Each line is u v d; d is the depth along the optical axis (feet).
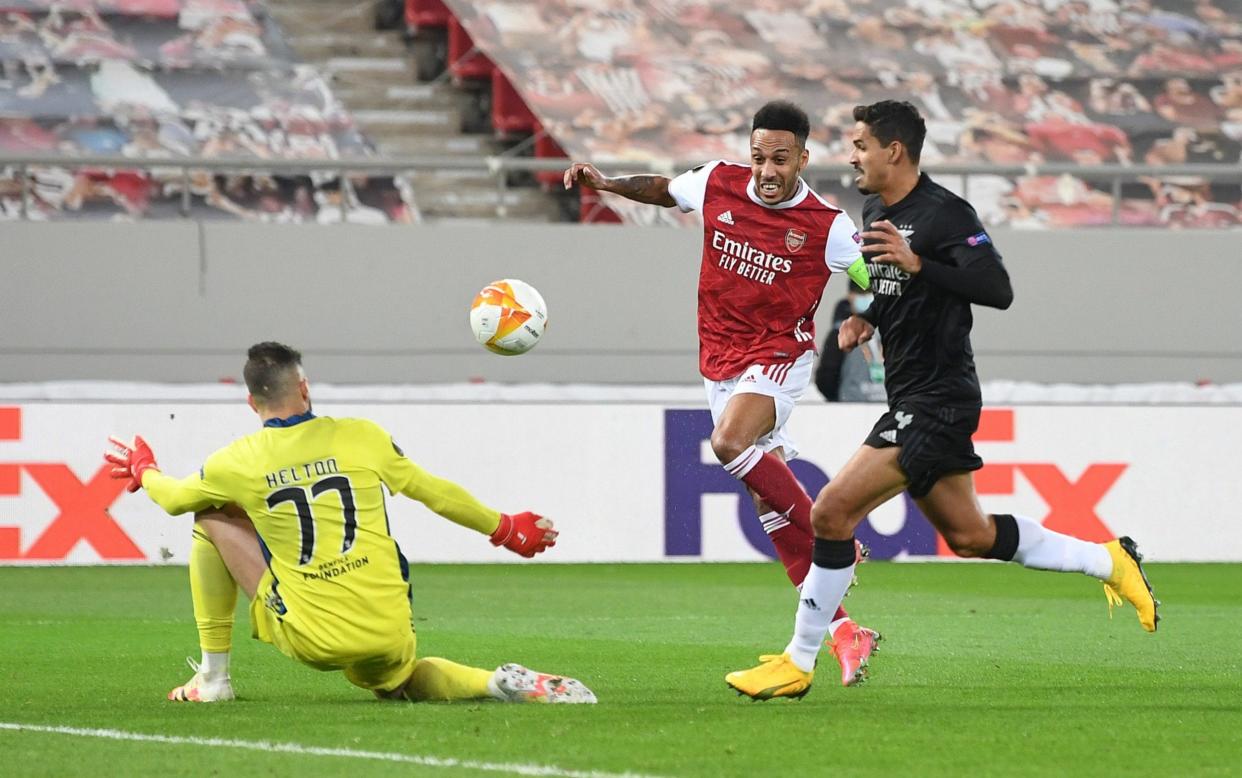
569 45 216.54
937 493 65.77
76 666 77.41
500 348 74.33
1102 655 83.82
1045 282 186.09
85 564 140.26
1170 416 152.66
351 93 216.95
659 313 179.83
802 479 147.33
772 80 216.74
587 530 147.13
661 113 208.74
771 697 63.41
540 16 219.61
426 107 217.97
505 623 101.09
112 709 61.87
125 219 182.80
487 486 146.10
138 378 173.37
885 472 63.16
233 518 62.64
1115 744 53.88
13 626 97.19
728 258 73.97
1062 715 60.75
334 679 72.18
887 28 226.17
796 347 74.59
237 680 71.87
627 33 219.00
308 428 60.90
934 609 110.01
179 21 211.20
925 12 229.45
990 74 222.48
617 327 179.32
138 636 91.56
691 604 113.50
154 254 173.37
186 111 201.67
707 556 148.25
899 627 98.43
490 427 146.30
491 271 177.58
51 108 198.49
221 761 49.93
